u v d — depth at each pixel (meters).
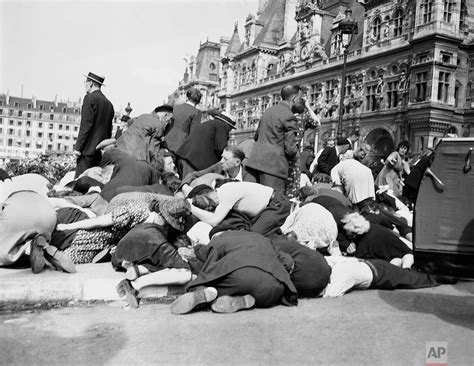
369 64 41.75
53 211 6.71
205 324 5.32
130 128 12.29
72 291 6.11
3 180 7.92
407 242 8.80
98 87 12.07
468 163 6.37
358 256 7.96
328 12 53.59
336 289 6.65
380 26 41.47
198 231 7.58
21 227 6.48
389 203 11.47
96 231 7.35
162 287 6.34
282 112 9.67
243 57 66.38
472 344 5.02
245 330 5.17
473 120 34.72
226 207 7.37
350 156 12.88
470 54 35.62
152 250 6.27
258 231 7.39
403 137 37.25
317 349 4.73
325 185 11.23
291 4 60.53
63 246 7.15
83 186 9.76
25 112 138.62
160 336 4.92
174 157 12.72
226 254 5.99
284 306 6.12
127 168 9.68
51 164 20.78
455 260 6.48
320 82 48.25
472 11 36.28
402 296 6.84
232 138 65.69
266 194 7.59
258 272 5.77
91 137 11.83
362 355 4.62
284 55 58.12
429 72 34.97
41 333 4.93
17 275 6.26
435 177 6.57
